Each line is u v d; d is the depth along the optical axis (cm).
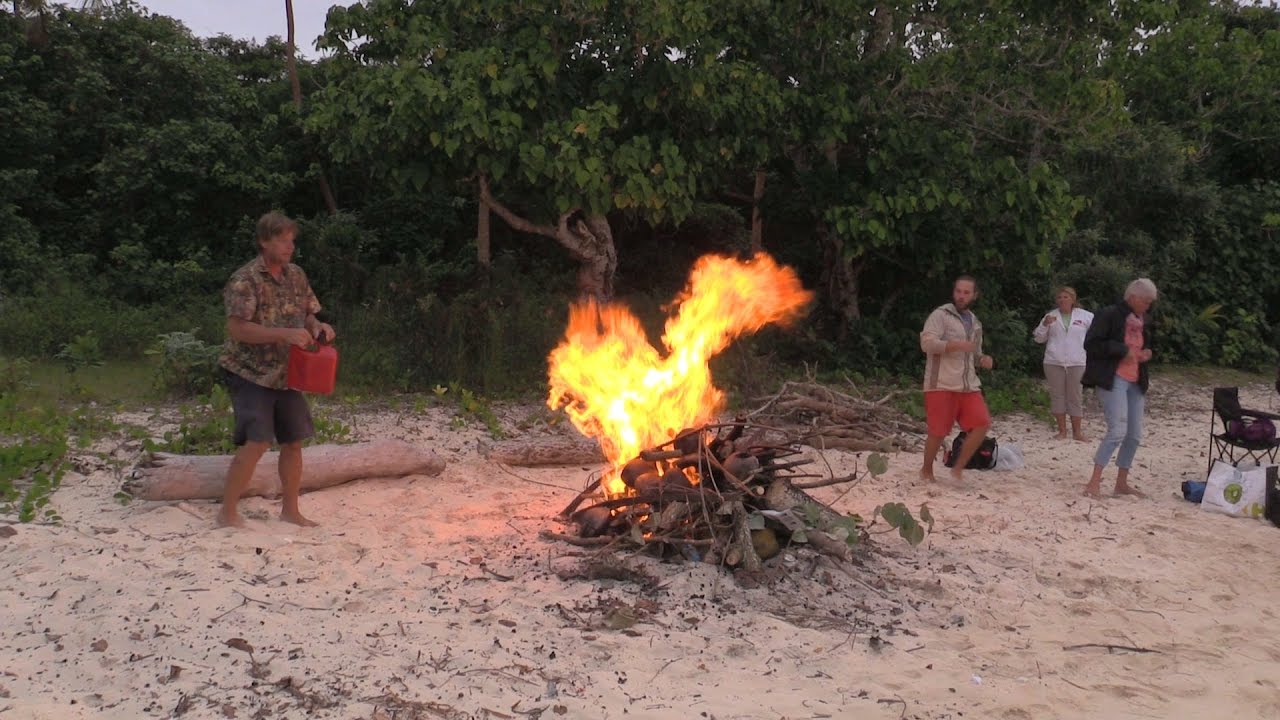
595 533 587
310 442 797
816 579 543
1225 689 452
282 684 396
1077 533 675
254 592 486
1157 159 1630
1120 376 773
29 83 1692
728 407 1045
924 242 1348
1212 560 630
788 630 478
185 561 520
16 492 623
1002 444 989
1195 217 1692
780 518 550
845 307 1437
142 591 475
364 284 1364
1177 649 492
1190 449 1002
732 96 1173
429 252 1686
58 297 1300
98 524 579
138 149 1598
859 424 980
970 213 1302
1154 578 592
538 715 387
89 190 1650
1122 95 1244
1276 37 1627
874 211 1262
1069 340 1023
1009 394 1249
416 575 523
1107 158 1644
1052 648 484
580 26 1131
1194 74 1617
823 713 402
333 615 466
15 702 369
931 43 1326
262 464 652
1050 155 1408
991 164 1272
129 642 423
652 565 545
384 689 397
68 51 1695
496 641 445
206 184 1659
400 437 871
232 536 564
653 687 415
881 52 1323
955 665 457
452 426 924
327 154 1745
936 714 410
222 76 1798
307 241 1534
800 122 1292
